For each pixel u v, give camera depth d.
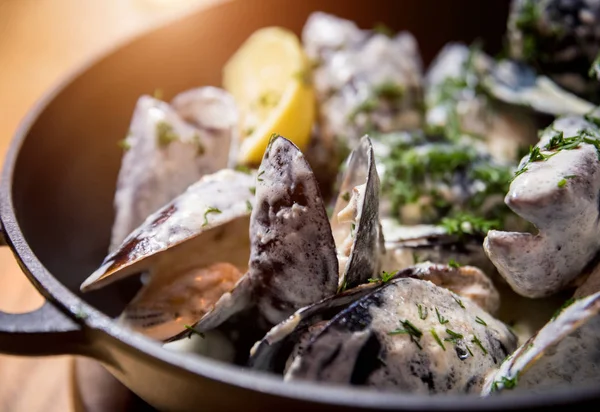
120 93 0.32
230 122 0.29
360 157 0.23
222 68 0.36
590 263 0.22
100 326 0.19
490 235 0.22
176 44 0.34
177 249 0.24
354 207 0.22
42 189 0.27
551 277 0.22
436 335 0.20
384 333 0.19
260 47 0.34
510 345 0.22
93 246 0.29
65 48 0.44
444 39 0.38
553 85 0.32
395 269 0.25
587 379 0.19
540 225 0.21
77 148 0.30
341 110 0.31
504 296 0.25
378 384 0.19
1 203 0.23
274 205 0.21
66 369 0.29
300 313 0.20
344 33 0.34
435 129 0.32
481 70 0.34
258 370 0.20
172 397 0.19
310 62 0.34
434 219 0.28
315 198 0.21
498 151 0.32
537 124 0.31
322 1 0.37
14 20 0.47
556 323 0.19
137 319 0.23
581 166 0.21
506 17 0.37
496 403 0.16
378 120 0.31
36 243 0.26
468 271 0.23
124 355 0.19
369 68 0.32
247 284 0.22
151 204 0.27
